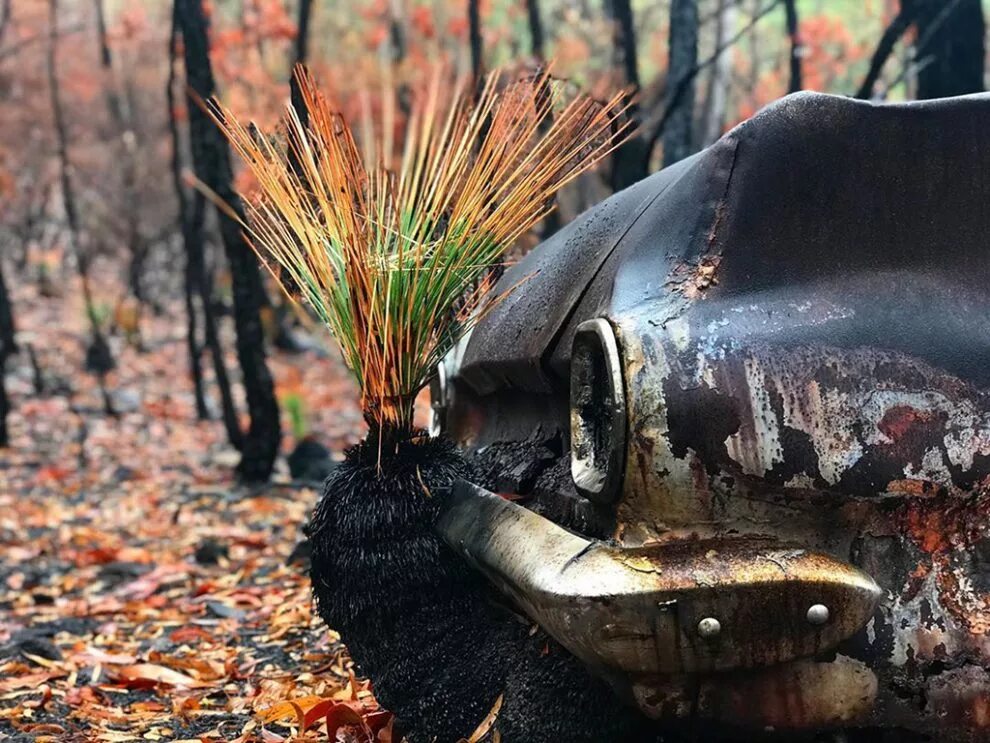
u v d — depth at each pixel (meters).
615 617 1.15
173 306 13.67
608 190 4.23
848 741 1.25
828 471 1.20
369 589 1.55
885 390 1.23
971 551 1.23
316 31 8.48
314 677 2.22
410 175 1.70
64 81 12.71
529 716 1.37
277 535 4.08
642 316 1.25
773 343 1.23
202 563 3.65
